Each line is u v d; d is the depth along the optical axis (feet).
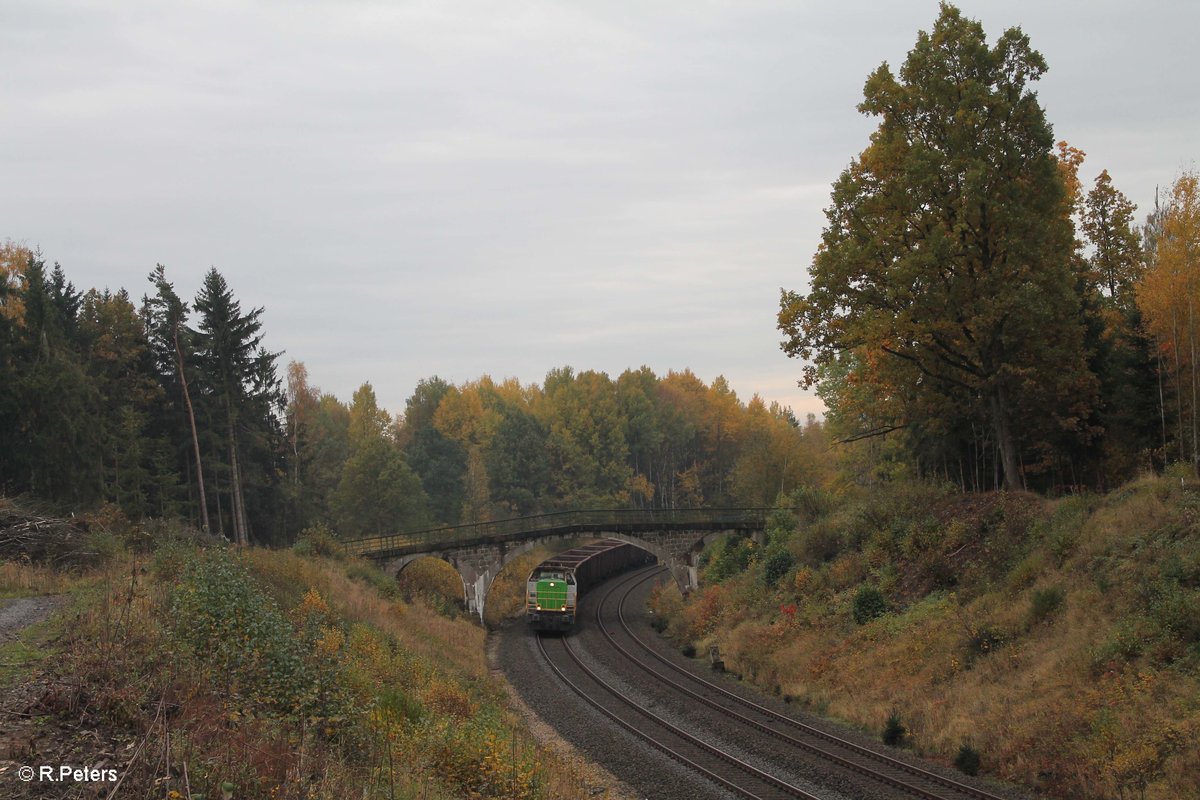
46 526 82.23
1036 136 96.43
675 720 81.15
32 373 130.21
